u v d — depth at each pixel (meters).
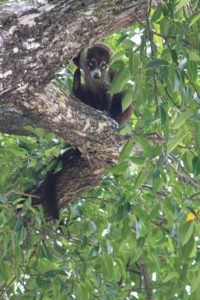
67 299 10.09
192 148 8.16
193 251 8.55
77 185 10.30
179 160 9.23
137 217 9.13
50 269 9.73
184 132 7.32
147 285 12.62
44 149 9.70
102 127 9.09
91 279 10.48
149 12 8.12
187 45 7.88
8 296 10.12
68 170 10.15
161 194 9.19
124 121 11.95
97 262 9.71
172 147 7.34
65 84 12.41
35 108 8.30
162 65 7.38
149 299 12.54
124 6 7.78
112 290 10.60
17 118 10.62
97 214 10.77
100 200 10.91
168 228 10.76
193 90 8.03
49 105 8.34
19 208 9.85
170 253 12.27
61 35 7.51
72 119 8.77
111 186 10.62
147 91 8.38
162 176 8.12
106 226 10.52
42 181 10.71
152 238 10.79
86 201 11.03
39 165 10.40
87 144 9.32
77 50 7.84
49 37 7.45
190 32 8.00
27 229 9.77
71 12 7.54
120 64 8.15
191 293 8.73
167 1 8.10
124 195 8.80
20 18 7.36
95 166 9.88
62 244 10.66
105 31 7.92
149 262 12.59
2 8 7.38
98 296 10.70
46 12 7.44
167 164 9.21
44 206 10.36
